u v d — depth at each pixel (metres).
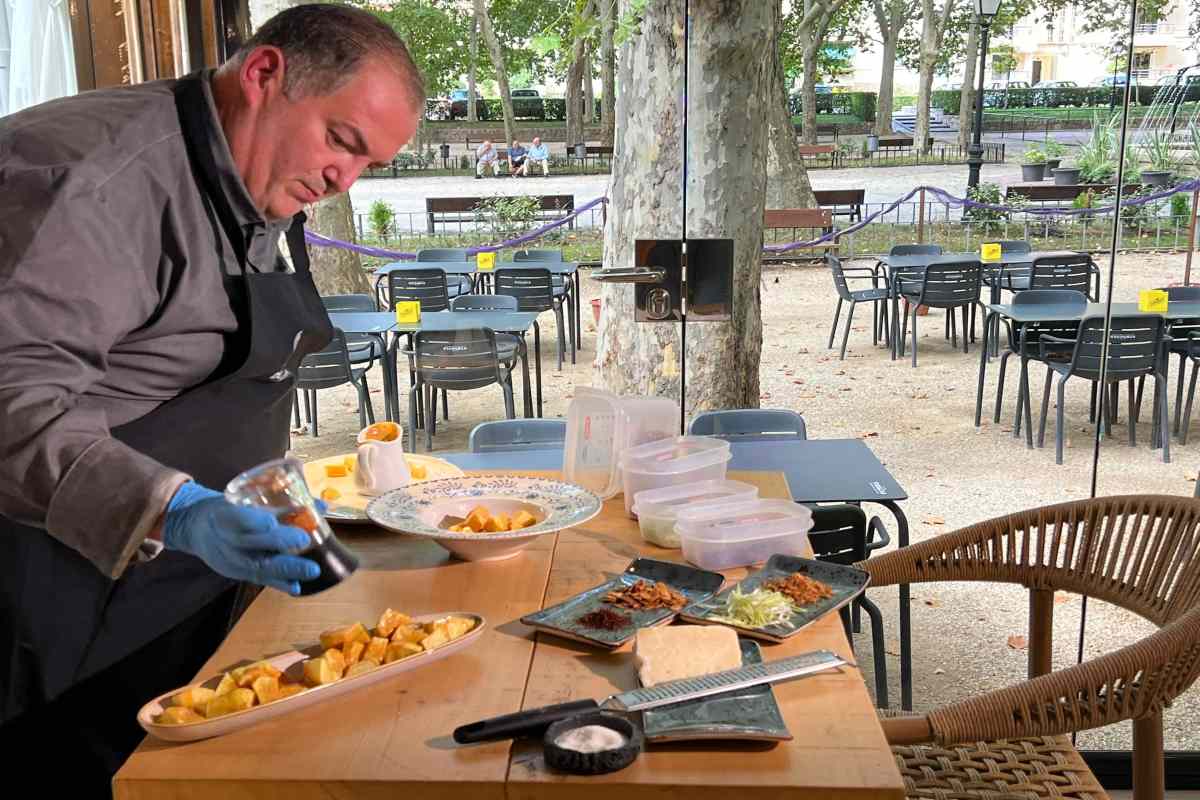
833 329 3.25
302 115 1.52
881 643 2.69
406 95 1.55
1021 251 3.08
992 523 2.07
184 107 1.53
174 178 1.52
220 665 1.42
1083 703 1.56
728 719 1.24
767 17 3.07
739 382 3.30
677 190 3.20
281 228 1.74
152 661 1.77
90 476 1.30
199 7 2.85
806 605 1.57
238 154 1.56
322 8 1.54
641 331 3.32
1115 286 3.02
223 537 1.20
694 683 1.32
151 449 1.61
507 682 1.37
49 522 1.32
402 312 3.42
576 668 1.41
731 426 2.90
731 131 3.14
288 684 1.34
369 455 2.00
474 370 3.45
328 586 1.19
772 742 1.22
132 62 2.79
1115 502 2.01
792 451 2.86
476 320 3.42
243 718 1.25
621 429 2.06
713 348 3.29
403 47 1.57
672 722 1.23
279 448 1.83
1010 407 3.20
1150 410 3.07
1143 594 1.92
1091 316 3.06
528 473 2.14
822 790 1.13
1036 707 1.55
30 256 1.34
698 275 3.25
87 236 1.39
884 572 2.06
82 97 1.52
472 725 1.23
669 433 2.08
